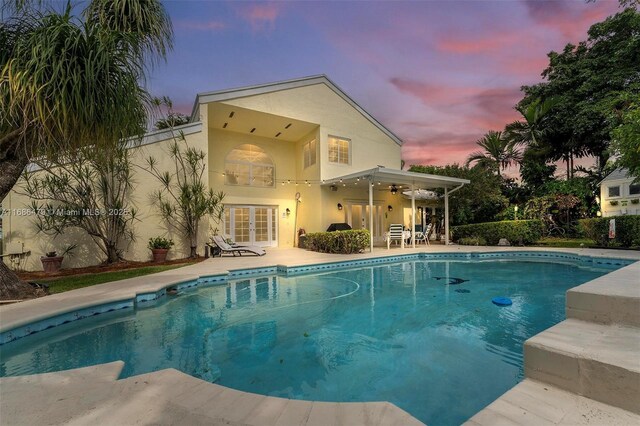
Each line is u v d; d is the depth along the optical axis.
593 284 3.44
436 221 16.91
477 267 9.06
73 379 2.36
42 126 4.22
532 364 2.31
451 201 15.00
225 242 11.24
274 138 14.84
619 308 2.77
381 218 15.60
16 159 5.03
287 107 12.27
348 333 4.12
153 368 3.17
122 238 9.11
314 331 4.20
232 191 13.61
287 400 2.02
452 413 2.37
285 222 14.86
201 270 7.54
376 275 8.06
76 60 4.25
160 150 9.83
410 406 2.46
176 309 5.17
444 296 5.93
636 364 1.88
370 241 11.26
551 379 2.19
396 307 5.25
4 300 4.58
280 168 14.96
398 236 12.59
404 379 2.91
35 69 4.06
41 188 7.82
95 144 4.79
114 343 3.83
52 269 7.46
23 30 4.68
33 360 3.35
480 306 5.25
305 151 14.48
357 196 14.45
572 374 2.08
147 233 9.53
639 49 13.71
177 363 3.29
